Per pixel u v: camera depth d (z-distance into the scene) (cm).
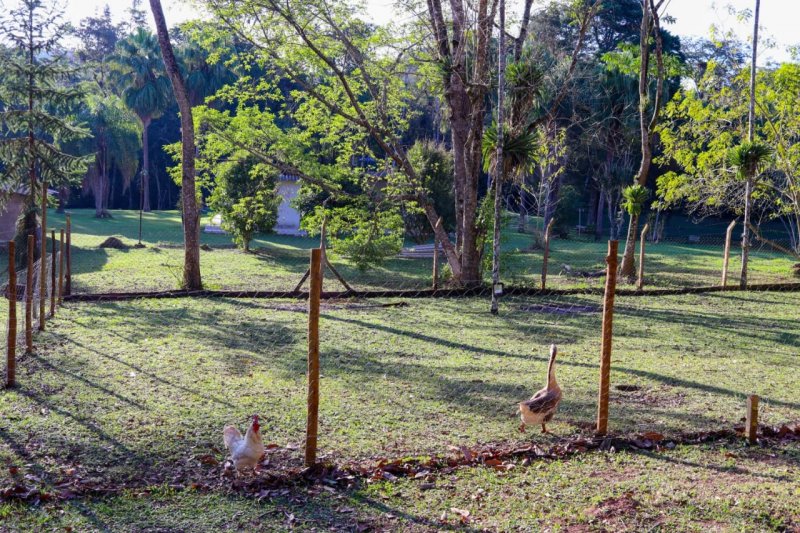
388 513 574
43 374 998
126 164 5791
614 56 2789
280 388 953
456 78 2194
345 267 2772
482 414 847
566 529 548
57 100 2167
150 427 774
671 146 2689
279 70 2359
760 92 2573
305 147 2420
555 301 1881
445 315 1634
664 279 2572
